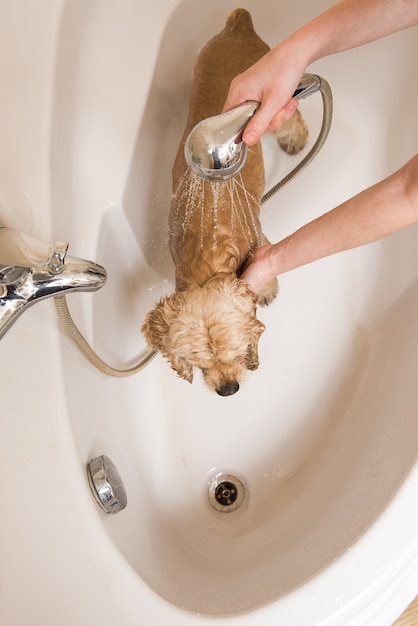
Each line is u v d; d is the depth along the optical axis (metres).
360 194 0.93
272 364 1.44
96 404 1.09
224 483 1.31
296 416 1.36
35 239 0.79
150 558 0.96
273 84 0.94
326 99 1.26
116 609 0.75
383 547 0.78
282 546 1.03
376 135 1.61
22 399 0.89
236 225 1.28
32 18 1.20
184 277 1.28
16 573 0.76
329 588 0.76
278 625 0.74
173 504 1.25
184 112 1.59
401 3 0.94
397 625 1.29
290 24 1.62
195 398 1.40
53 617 0.74
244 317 1.18
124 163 1.32
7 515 0.80
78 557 0.78
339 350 1.42
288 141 1.62
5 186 1.03
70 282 0.75
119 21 1.43
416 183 0.84
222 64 1.40
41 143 1.11
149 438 1.32
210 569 1.03
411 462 0.89
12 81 1.15
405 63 1.50
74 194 1.22
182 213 1.31
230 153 0.81
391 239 1.45
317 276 1.52
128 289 1.42
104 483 0.89
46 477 0.84
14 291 0.73
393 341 1.34
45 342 0.94
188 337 1.17
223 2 1.59
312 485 1.22
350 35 0.98
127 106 1.36
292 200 1.59
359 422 1.26
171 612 0.75
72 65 1.28
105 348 1.24
